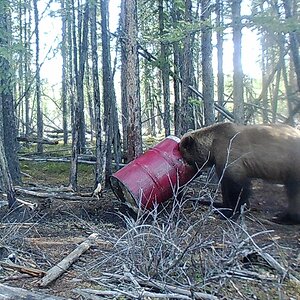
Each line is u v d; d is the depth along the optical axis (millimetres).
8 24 9141
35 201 7461
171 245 4172
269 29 7320
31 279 4211
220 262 4023
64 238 5621
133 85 7500
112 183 6691
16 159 9602
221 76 12398
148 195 6344
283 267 4094
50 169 12781
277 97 10602
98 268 4383
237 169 6148
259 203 7031
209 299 3523
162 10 11891
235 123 7246
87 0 9203
